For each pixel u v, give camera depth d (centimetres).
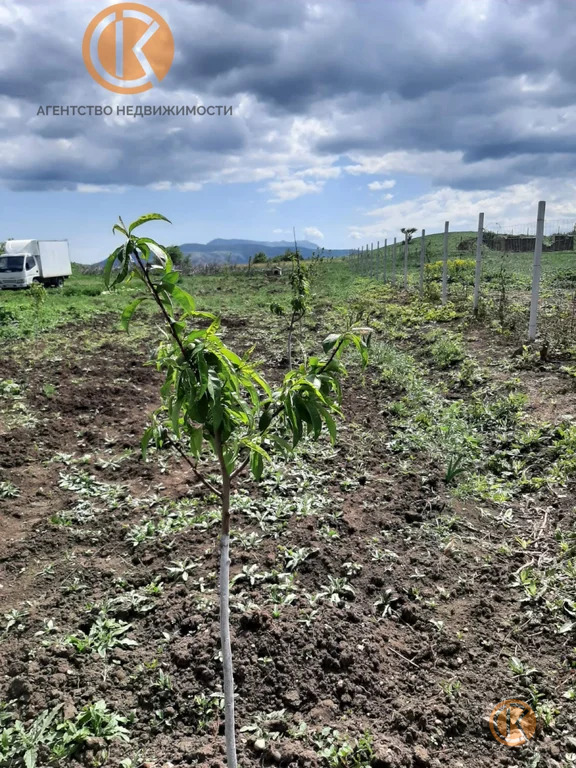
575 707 304
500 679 326
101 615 388
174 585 423
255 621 360
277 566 428
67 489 600
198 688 323
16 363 1148
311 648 342
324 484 574
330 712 306
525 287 1633
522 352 897
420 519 496
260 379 224
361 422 748
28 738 292
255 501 534
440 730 296
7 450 693
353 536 472
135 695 324
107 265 195
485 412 696
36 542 490
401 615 380
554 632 356
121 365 1155
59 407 869
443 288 1498
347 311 1541
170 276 196
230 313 1877
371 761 274
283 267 4869
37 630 381
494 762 280
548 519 482
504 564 429
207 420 206
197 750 284
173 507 545
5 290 3297
